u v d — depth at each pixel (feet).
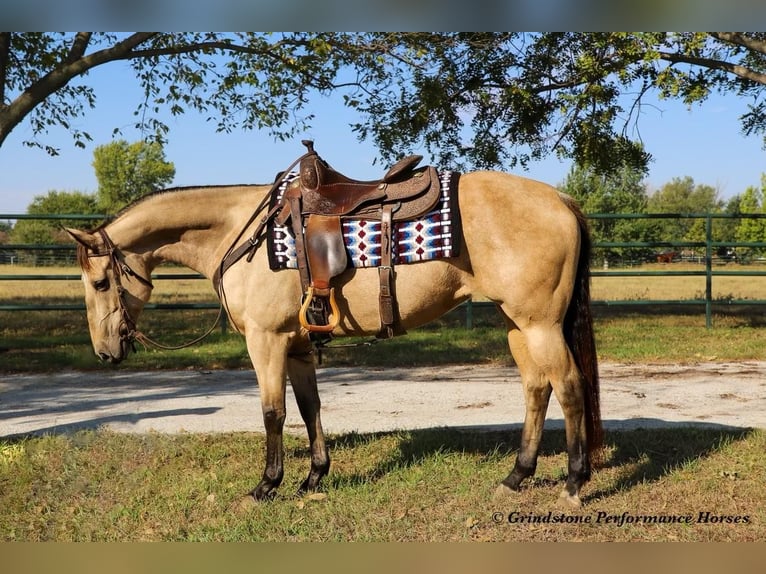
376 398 23.04
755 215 36.35
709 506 12.66
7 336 37.86
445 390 24.27
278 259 12.91
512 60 38.88
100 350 14.47
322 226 12.75
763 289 74.79
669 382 24.94
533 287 12.21
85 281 14.44
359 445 16.93
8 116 25.02
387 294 12.59
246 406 21.97
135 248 14.48
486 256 12.40
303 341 13.73
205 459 16.08
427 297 12.71
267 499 13.53
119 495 14.06
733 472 14.11
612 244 37.24
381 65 30.91
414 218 12.55
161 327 41.45
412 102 37.83
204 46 27.94
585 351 12.96
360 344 13.76
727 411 20.22
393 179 12.96
